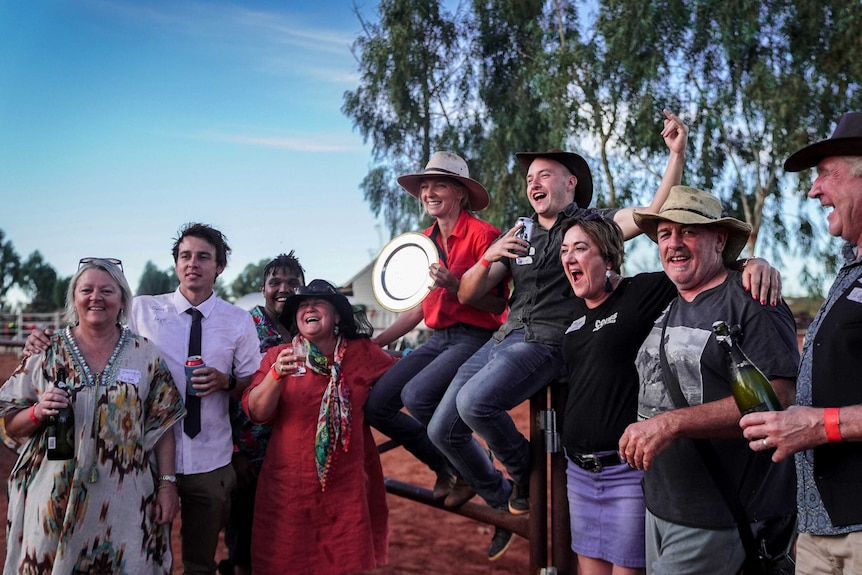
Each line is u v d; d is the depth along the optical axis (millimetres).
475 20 20844
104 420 3297
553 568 3670
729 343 2457
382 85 20969
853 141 2285
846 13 17062
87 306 3342
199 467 3738
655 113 17516
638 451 2535
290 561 3729
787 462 2703
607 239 3102
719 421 2475
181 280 3977
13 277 87875
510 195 18812
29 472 3268
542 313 3596
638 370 2916
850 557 2215
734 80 18406
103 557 3242
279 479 3811
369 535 3834
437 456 4238
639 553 3086
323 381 3877
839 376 2242
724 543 2643
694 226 2727
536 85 17797
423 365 4094
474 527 6707
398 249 4285
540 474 3711
